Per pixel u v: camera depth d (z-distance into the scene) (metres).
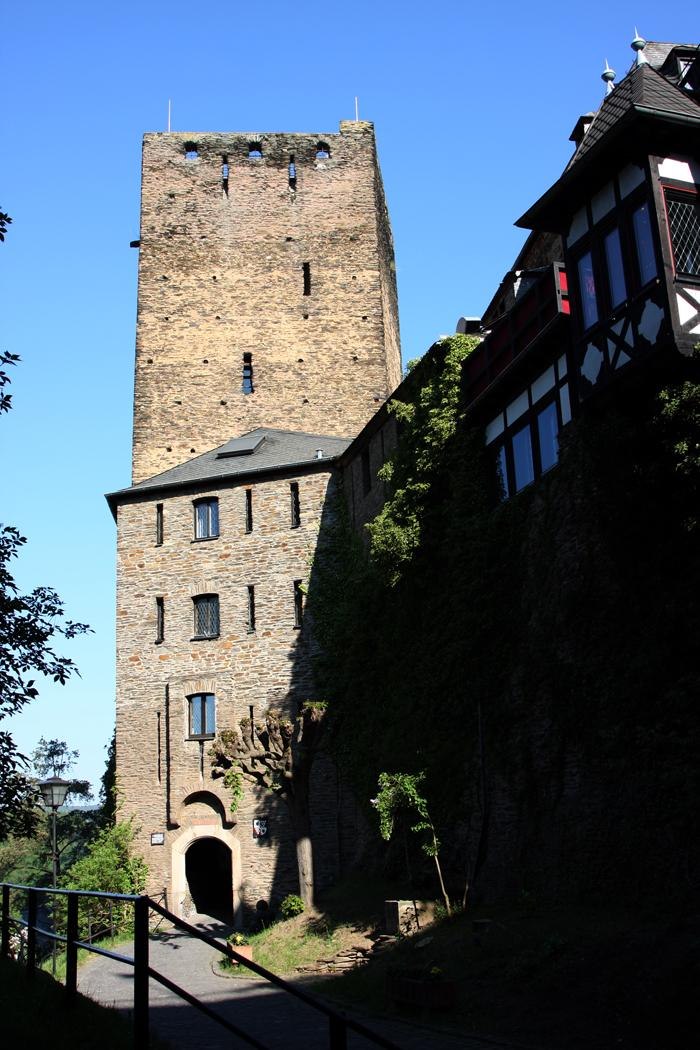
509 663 21.62
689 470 16.89
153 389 45.06
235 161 48.31
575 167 19.69
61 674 15.71
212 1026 13.66
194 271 46.72
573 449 20.30
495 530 23.12
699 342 17.55
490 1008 14.69
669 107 18.91
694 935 14.00
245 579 34.56
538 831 19.28
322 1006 6.89
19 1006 10.27
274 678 33.19
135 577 35.97
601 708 18.17
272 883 31.39
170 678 34.44
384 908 22.39
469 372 25.70
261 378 45.47
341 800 31.16
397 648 27.03
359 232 47.81
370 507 32.03
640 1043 12.39
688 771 15.98
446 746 23.05
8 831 15.43
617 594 18.53
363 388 45.88
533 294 22.48
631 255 18.78
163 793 33.41
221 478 35.72
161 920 31.28
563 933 16.09
